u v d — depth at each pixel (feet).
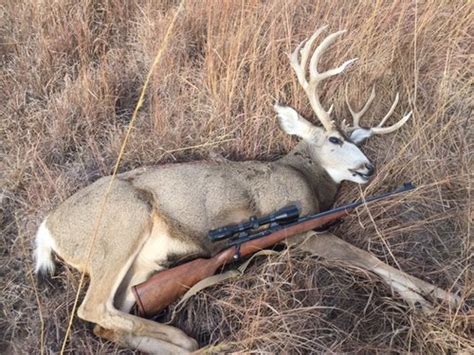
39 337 4.93
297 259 5.38
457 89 6.68
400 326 4.77
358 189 5.96
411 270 5.24
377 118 6.59
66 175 6.27
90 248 4.98
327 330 4.78
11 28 8.29
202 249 5.35
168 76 7.09
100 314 4.89
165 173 5.36
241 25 6.72
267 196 5.48
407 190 5.38
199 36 7.73
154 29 7.71
